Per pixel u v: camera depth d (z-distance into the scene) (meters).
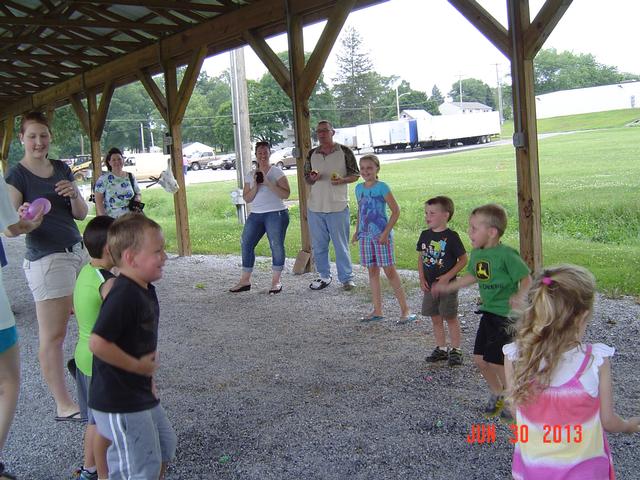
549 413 1.86
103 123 11.22
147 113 82.88
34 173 3.36
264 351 4.70
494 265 3.04
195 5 7.70
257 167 6.62
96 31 9.91
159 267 2.19
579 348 1.88
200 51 8.40
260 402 3.68
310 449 3.02
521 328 1.96
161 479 2.46
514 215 11.02
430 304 4.03
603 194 11.55
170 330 5.47
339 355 4.47
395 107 85.38
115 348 2.06
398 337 4.80
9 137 15.79
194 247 10.66
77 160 47.50
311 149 6.72
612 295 5.55
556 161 20.16
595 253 7.59
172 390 3.97
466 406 3.39
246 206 12.76
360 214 5.15
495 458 2.80
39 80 12.62
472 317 5.20
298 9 6.95
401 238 9.87
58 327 3.43
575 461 1.84
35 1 9.13
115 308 2.07
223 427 3.34
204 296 6.77
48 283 3.32
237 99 12.47
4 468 2.97
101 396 2.16
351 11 6.59
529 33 5.08
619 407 3.25
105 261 2.56
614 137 29.36
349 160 6.49
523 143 5.21
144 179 37.69
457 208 12.05
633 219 9.76
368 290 6.46
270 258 8.98
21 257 10.45
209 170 47.19
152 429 2.22
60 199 3.39
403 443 3.01
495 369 3.14
